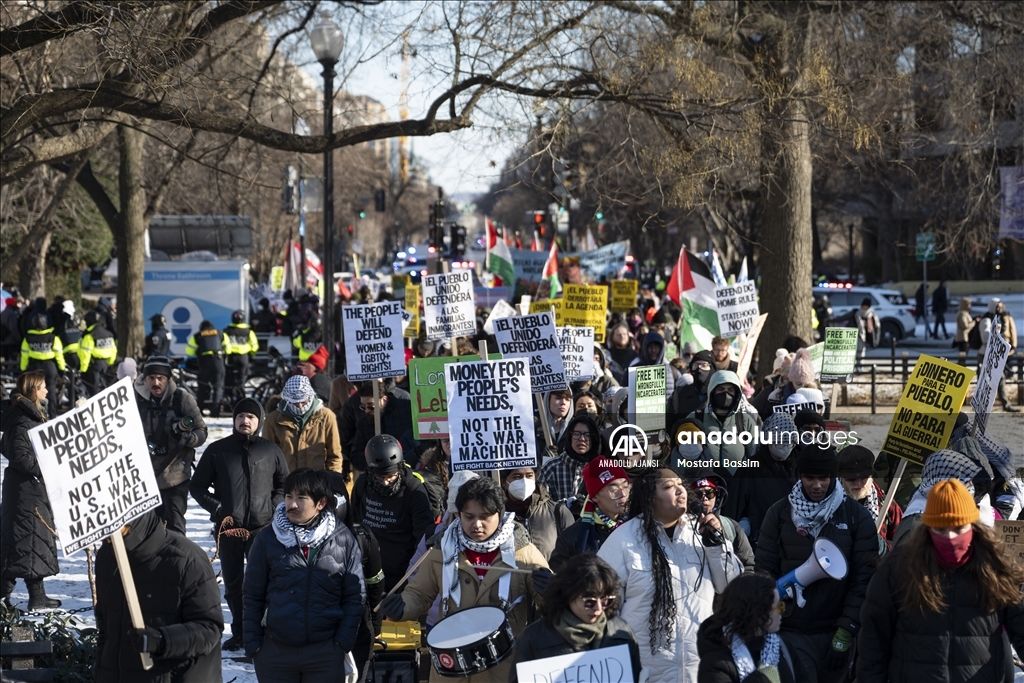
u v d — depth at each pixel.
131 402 5.58
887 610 5.21
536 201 45.59
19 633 6.87
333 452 9.61
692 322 16.48
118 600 5.47
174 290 30.28
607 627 5.12
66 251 40.03
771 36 17.50
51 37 12.12
